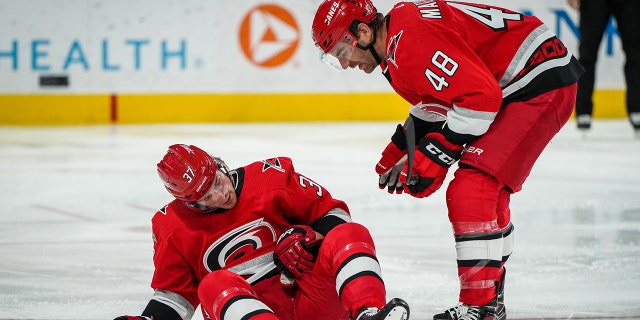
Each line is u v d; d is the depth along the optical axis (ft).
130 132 128.77
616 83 144.46
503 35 34.45
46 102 140.26
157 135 123.95
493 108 32.60
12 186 78.74
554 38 35.19
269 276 32.71
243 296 29.04
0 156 100.89
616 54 143.74
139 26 142.00
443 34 33.04
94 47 141.08
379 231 57.00
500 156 33.30
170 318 32.30
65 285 44.04
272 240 32.71
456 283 43.57
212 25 143.74
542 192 72.08
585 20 109.19
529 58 34.30
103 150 106.52
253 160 94.99
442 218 61.62
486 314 33.63
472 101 32.42
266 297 32.99
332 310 32.24
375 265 29.19
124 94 142.61
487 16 34.65
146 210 66.54
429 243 53.26
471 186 33.22
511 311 38.32
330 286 31.50
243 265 32.32
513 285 42.83
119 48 141.90
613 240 53.16
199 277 32.81
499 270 33.96
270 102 145.79
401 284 43.42
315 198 32.91
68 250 52.44
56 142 115.34
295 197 32.71
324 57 35.99
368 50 35.63
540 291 41.63
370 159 95.96
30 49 139.13
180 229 32.14
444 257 49.49
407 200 69.31
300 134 125.08
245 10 143.95
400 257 49.44
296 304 32.60
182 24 143.02
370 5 35.32
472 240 33.09
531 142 33.76
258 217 32.30
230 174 32.63
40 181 81.82
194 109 144.66
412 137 33.35
